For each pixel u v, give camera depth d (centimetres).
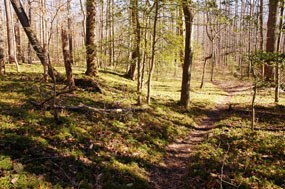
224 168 1050
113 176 909
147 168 1039
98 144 1080
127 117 1431
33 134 997
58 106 1284
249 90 3114
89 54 1939
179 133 1494
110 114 1404
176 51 1800
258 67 1499
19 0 1573
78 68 3155
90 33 2155
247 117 1822
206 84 3906
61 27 1523
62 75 1953
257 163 1105
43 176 804
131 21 1622
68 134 1068
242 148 1259
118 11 1543
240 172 1015
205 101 2400
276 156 1175
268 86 1417
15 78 1869
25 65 2972
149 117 1553
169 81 3869
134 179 923
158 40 1741
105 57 1877
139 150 1148
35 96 1429
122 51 1753
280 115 1838
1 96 1370
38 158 869
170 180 991
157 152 1191
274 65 1348
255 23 1515
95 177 880
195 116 1898
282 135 1427
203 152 1202
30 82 1733
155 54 1820
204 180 965
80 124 1191
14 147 898
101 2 1712
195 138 1481
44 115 1173
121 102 1688
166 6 1490
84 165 920
